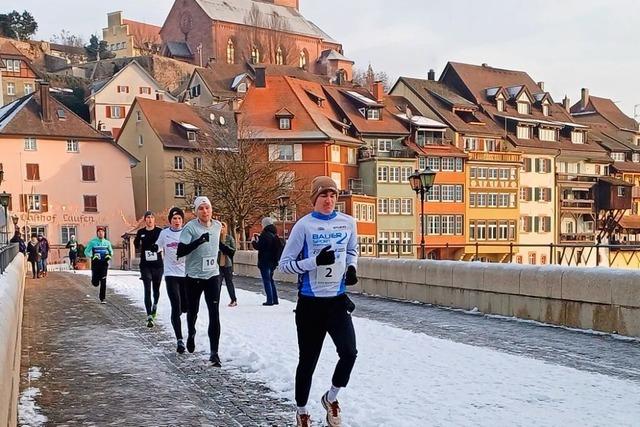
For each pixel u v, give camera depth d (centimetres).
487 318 1326
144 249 1253
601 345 1003
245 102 6644
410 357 888
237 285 2231
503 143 7562
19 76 9331
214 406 685
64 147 6378
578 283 1162
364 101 6894
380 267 1777
